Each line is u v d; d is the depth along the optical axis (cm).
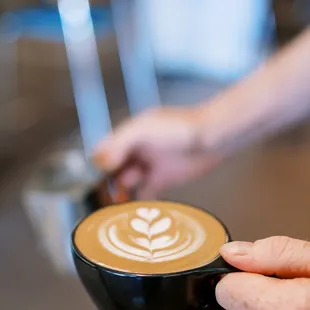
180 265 36
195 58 235
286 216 107
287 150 136
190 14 231
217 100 77
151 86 207
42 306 76
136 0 214
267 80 77
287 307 33
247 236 100
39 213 62
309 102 77
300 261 35
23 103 161
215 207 109
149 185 71
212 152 75
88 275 37
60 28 153
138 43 214
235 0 225
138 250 38
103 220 41
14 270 83
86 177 62
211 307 37
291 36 212
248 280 35
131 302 36
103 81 195
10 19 154
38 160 128
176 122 71
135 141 69
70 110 166
